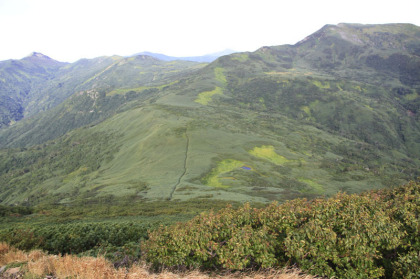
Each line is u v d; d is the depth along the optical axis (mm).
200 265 9977
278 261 9938
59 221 43938
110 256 13273
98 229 23250
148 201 68000
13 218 48094
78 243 19672
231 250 9750
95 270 9578
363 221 9719
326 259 9203
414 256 9133
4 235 18328
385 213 11047
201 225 10914
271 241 9875
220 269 10109
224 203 61406
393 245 9516
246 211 11734
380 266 9594
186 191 75312
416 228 9914
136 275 9375
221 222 11219
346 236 9422
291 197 71875
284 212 11062
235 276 9461
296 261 9766
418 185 13891
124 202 68688
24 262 10773
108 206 64250
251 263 9898
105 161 123562
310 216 10836
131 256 11812
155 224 30094
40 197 105250
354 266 9328
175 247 10461
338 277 9055
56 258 10867
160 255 10547
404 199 12109
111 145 139250
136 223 29516
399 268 9117
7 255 11828
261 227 10727
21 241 17891
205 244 10172
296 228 10461
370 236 9336
